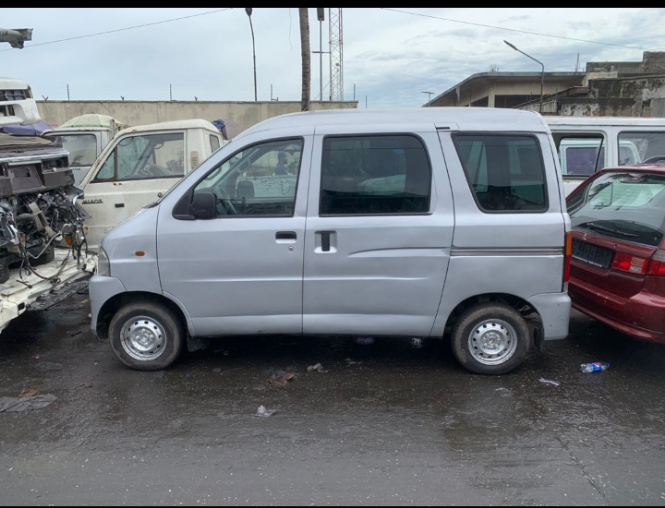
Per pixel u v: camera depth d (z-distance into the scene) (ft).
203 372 14.05
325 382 13.44
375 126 12.80
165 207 13.05
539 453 10.28
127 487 9.27
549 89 114.93
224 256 12.91
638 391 12.93
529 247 12.63
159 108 69.15
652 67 117.60
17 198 15.70
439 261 12.75
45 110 67.31
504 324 13.35
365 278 12.92
